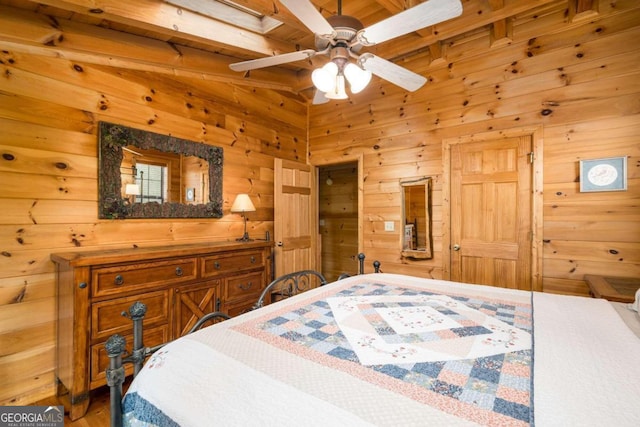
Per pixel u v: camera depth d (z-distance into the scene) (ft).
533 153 9.04
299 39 9.86
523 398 2.53
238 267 9.62
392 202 11.91
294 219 13.08
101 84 8.02
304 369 3.04
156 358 3.47
